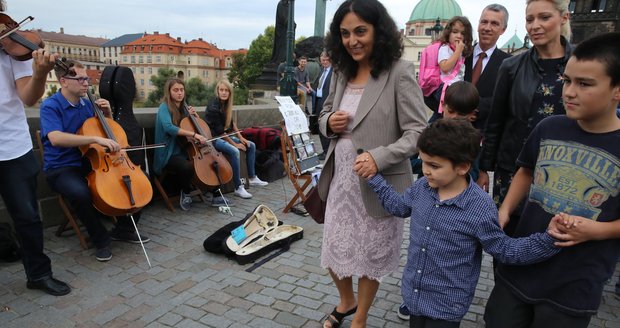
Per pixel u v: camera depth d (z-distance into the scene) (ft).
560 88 7.07
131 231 12.64
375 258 7.35
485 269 11.69
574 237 4.63
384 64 6.82
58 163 11.32
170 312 9.09
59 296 9.54
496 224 5.52
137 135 13.97
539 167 5.39
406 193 6.45
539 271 5.23
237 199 17.24
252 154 18.97
